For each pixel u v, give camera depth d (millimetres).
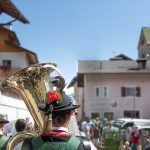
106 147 19938
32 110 4648
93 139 24594
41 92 4730
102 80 57844
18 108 15320
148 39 71938
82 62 61125
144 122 34938
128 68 59812
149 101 57094
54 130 3703
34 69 4793
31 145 3713
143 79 57625
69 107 3723
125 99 57312
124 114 57094
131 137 23062
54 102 3711
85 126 26062
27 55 39500
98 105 57250
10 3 16484
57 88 4449
